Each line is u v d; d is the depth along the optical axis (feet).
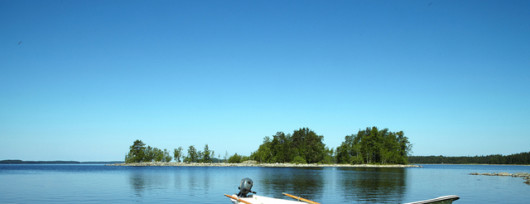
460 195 94.63
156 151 623.36
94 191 101.96
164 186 120.88
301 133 548.72
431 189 111.86
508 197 90.17
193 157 607.37
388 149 497.87
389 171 293.23
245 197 59.93
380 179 166.20
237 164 562.66
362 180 157.48
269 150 548.31
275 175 208.74
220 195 91.71
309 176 195.31
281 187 117.29
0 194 93.76
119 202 78.02
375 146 490.08
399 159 498.69
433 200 42.63
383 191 103.76
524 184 137.49
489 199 85.92
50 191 101.91
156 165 596.70
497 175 224.12
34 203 76.33
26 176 193.36
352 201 80.84
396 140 510.58
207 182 142.20
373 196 90.43
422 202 42.16
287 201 55.52
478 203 78.69
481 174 239.30
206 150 608.19
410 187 119.14
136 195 91.50
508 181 156.87
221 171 292.61
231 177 183.01
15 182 141.18
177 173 243.81
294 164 504.43
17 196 88.99
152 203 76.48
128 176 195.42
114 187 116.16
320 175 208.44
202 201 80.18
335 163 530.27
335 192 100.27
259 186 121.39
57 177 181.78
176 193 96.58
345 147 510.99
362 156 504.84
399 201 81.15
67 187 116.26
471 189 113.50
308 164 514.27
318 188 113.39
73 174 226.17
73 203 76.18
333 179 164.55
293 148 527.81
